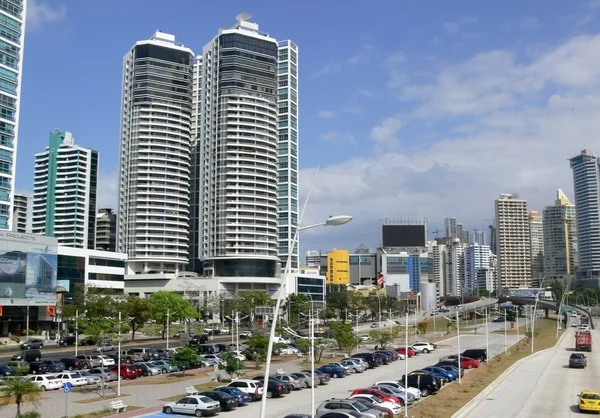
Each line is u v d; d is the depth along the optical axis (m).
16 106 167.38
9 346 123.44
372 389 58.47
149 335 157.88
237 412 55.47
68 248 180.50
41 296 155.25
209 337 148.25
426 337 159.12
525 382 78.50
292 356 110.69
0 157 161.25
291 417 43.06
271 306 177.75
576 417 54.38
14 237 149.50
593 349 127.75
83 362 83.88
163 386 71.69
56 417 52.28
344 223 29.05
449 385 71.25
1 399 58.53
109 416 53.12
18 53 169.12
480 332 175.12
